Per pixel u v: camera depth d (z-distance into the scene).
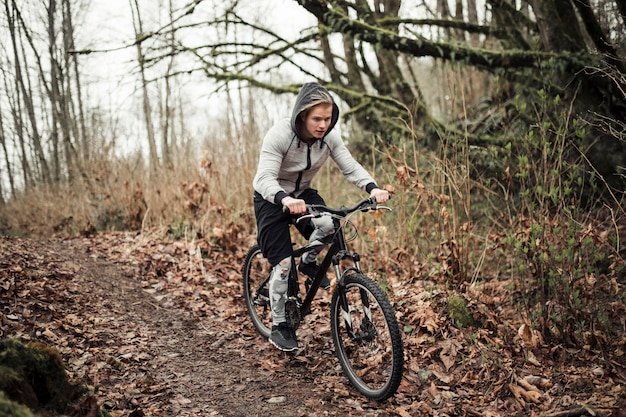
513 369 3.19
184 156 7.49
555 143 4.30
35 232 10.66
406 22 7.39
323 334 3.85
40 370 2.05
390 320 2.82
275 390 3.13
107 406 2.73
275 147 3.21
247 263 4.19
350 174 3.41
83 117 16.36
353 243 5.56
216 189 6.93
